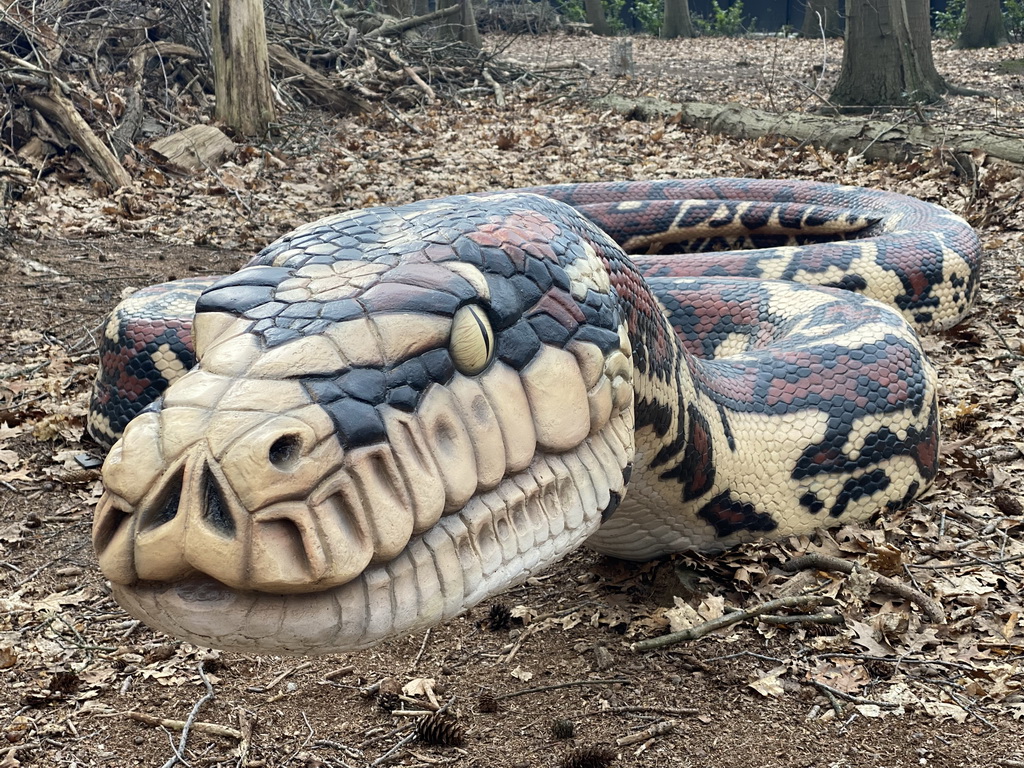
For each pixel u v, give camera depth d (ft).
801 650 4.85
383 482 2.80
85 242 12.70
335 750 4.33
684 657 4.84
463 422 3.04
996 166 14.56
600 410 3.59
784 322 7.26
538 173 17.24
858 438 5.95
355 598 2.83
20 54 17.78
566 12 50.14
